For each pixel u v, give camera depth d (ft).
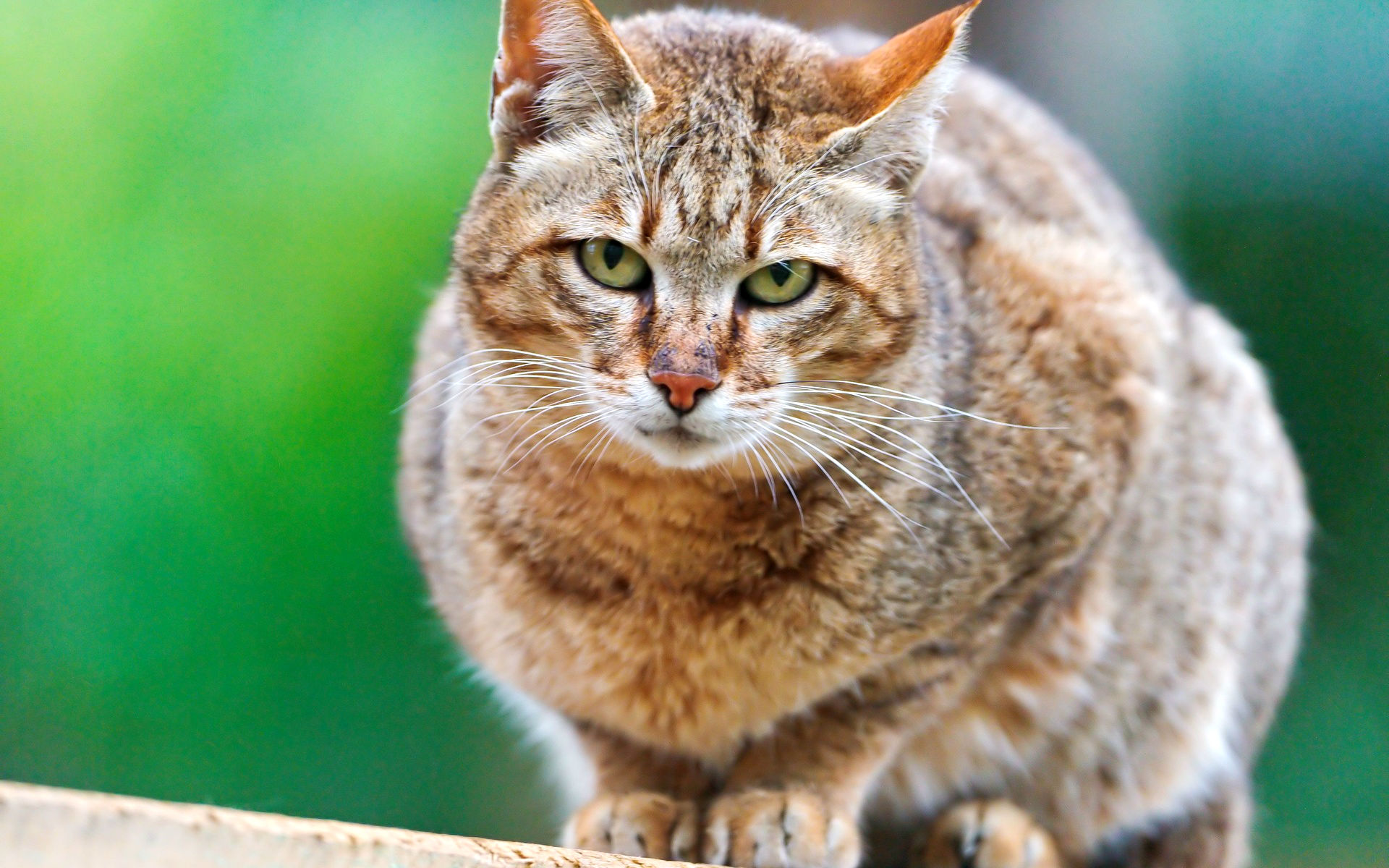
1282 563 27.53
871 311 19.79
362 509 36.70
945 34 19.67
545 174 19.47
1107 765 25.45
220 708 35.76
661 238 18.74
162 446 36.27
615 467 19.84
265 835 12.40
